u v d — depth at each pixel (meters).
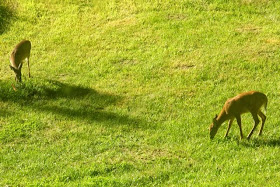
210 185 11.71
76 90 18.17
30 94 17.84
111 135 15.14
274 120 15.20
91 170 13.08
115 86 18.36
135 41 21.61
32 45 21.83
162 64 19.61
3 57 21.08
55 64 20.22
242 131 14.86
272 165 12.78
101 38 22.08
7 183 12.67
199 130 15.05
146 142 14.59
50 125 15.91
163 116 16.20
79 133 15.29
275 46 20.22
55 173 13.05
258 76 18.30
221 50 20.27
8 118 16.33
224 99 16.88
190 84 18.11
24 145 14.80
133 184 12.36
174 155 13.83
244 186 11.61
